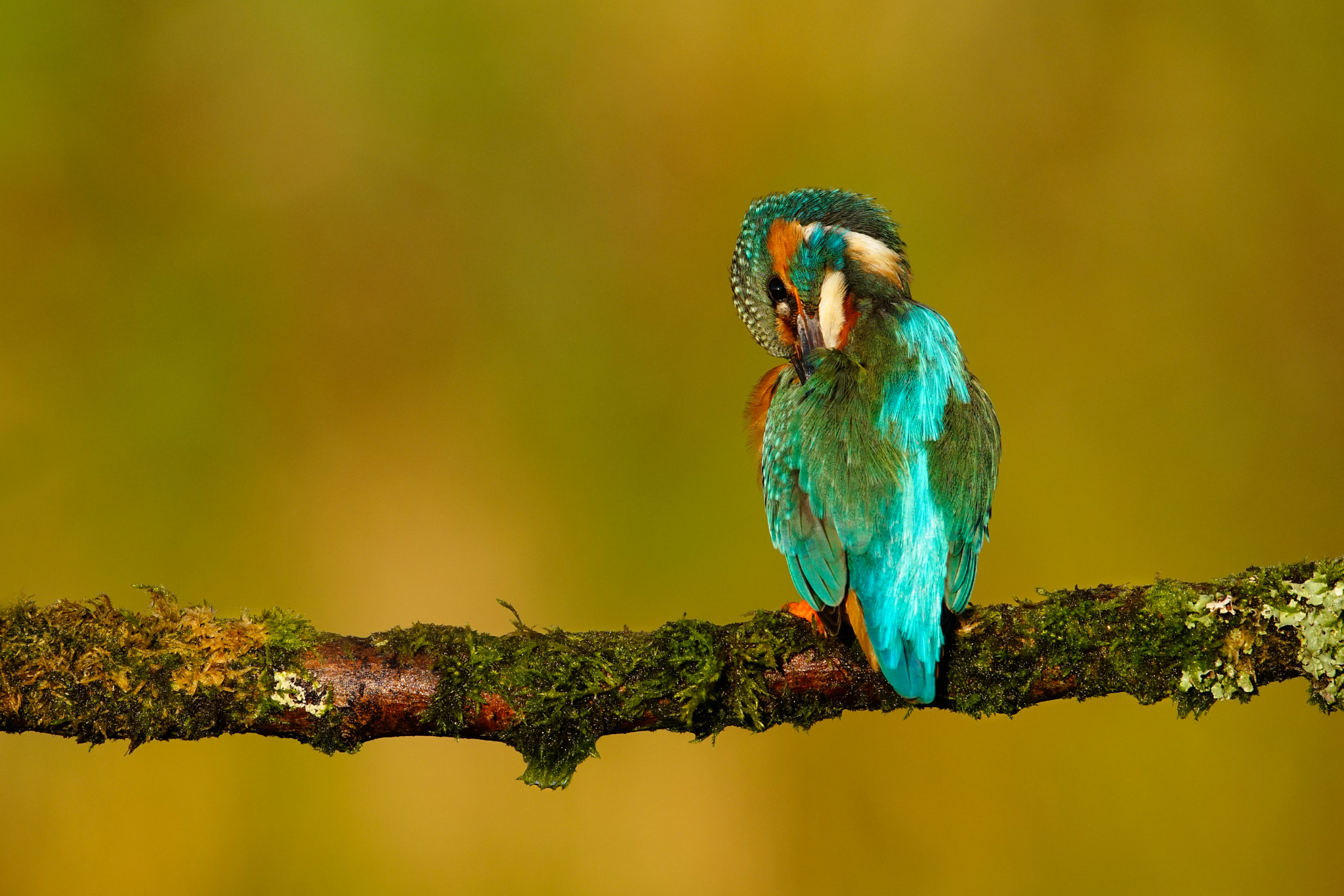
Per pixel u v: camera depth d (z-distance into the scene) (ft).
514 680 14.08
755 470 14.93
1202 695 14.12
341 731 14.07
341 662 14.07
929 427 14.21
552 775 14.10
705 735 14.14
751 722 14.14
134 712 14.05
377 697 14.07
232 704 14.06
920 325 14.28
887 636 14.14
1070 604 14.14
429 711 14.08
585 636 14.11
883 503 14.16
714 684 14.11
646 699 14.10
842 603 14.15
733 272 14.52
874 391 14.23
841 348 14.32
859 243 14.39
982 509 14.23
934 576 14.16
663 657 14.10
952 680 14.15
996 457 14.26
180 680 14.05
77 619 14.05
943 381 14.25
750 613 14.16
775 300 14.47
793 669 14.14
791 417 14.24
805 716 14.15
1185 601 14.11
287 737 14.08
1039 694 14.15
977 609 14.16
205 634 14.06
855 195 14.46
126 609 14.06
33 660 14.03
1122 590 14.15
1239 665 14.11
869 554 14.16
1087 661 14.14
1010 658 14.14
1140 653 14.12
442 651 14.08
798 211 14.46
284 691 14.06
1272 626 14.11
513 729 14.10
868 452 14.19
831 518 14.17
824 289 14.39
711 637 14.12
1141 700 14.14
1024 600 14.16
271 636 14.07
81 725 14.05
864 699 14.15
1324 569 14.11
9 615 14.05
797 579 14.17
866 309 14.33
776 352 14.49
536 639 14.10
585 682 14.08
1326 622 14.10
